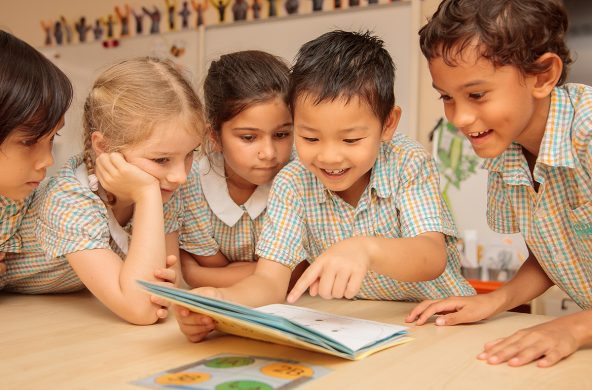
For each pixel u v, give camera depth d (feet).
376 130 3.06
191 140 3.32
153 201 3.18
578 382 1.89
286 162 3.94
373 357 2.14
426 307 2.91
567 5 6.77
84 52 9.64
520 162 3.18
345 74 2.94
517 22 2.52
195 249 4.37
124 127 3.22
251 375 1.91
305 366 2.02
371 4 7.33
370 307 3.26
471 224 6.89
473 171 6.89
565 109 2.89
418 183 3.42
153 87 3.24
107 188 3.24
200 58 8.58
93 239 3.15
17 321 2.86
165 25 8.88
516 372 1.98
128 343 2.39
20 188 3.09
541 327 2.29
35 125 2.94
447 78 2.61
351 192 3.66
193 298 2.19
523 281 3.43
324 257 2.48
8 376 1.93
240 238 4.36
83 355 2.19
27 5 10.18
